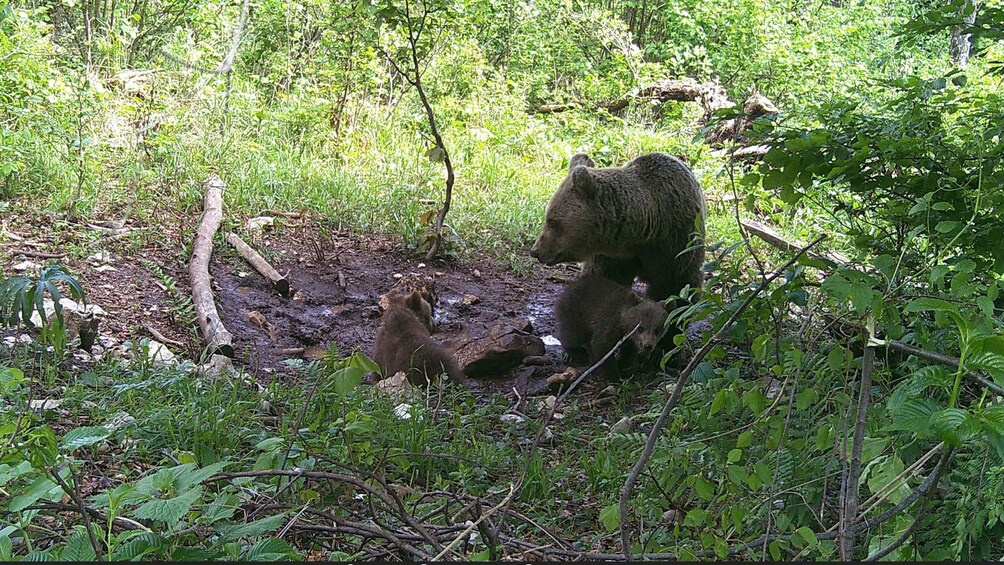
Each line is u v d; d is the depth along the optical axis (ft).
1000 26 15.31
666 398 18.80
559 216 23.88
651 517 13.34
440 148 29.73
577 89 56.70
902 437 11.97
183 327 22.99
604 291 22.43
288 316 25.09
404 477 15.55
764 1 63.93
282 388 19.01
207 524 9.91
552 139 44.32
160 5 45.65
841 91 54.95
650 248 24.09
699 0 63.87
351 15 38.55
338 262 28.99
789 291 11.82
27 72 32.94
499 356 22.79
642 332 20.95
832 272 10.82
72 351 19.85
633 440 16.31
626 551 9.62
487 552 9.71
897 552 9.93
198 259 25.79
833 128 16.26
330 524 12.28
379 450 15.14
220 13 46.80
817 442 10.71
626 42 59.88
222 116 37.27
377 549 11.23
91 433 9.73
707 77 61.41
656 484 13.19
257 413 17.56
